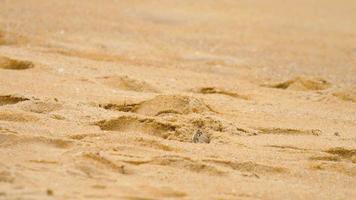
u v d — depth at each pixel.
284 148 27.17
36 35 52.28
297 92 41.03
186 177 22.44
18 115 27.62
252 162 24.50
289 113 34.38
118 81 37.09
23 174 20.64
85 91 33.84
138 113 31.19
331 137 29.50
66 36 53.62
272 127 30.06
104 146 24.72
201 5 76.81
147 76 41.22
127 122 28.34
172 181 21.94
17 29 53.69
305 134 29.94
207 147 26.17
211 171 23.31
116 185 20.48
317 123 32.62
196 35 61.88
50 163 22.23
